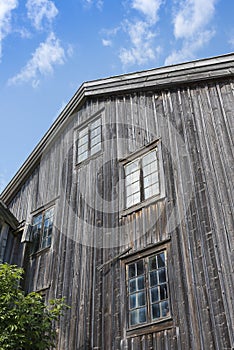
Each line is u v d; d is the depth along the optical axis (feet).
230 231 19.12
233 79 24.84
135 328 19.94
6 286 20.68
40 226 30.99
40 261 28.66
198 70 25.99
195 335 17.66
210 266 18.85
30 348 19.53
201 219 20.52
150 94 28.25
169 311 19.15
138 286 21.25
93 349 21.06
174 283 19.70
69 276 25.35
